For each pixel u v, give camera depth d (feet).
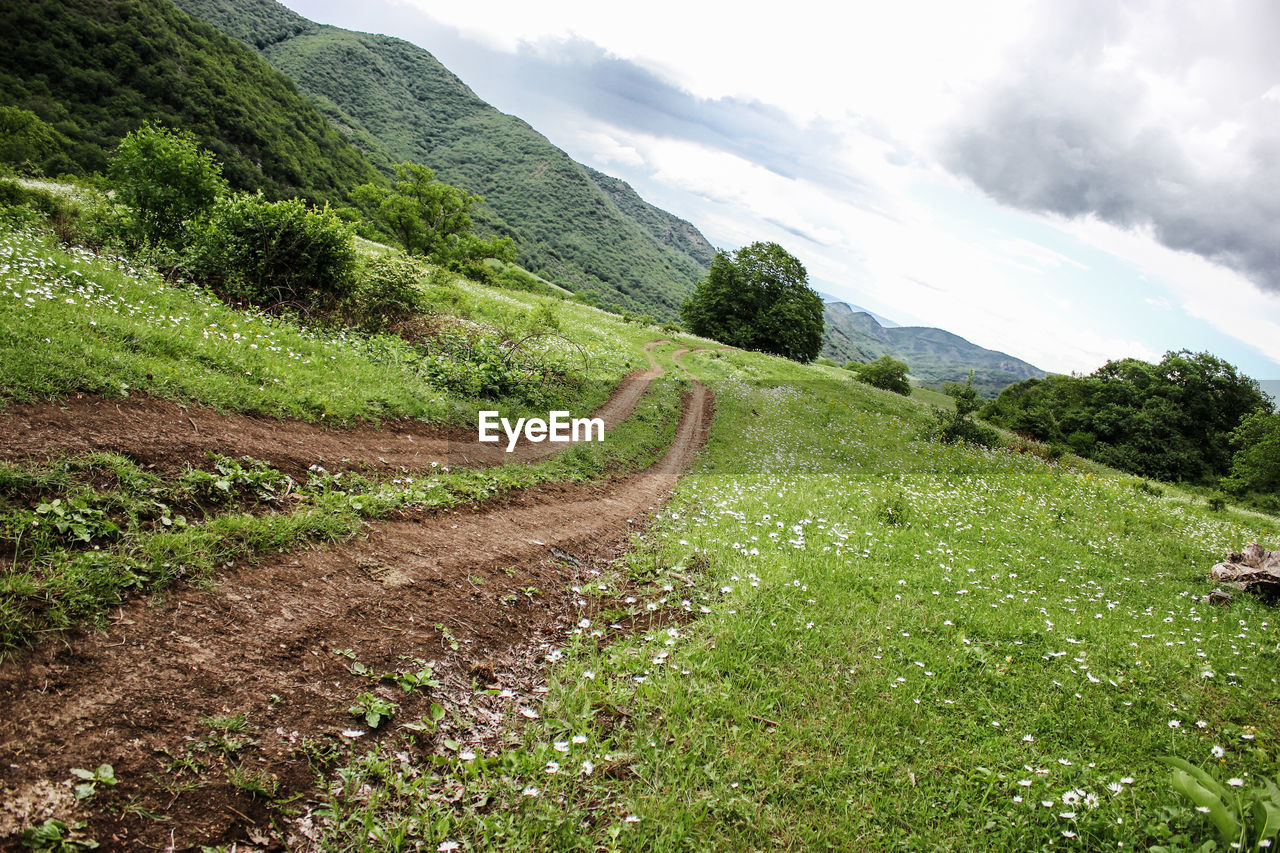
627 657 16.10
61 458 15.30
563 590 20.67
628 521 31.45
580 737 11.21
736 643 17.10
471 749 12.13
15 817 7.71
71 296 28.53
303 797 9.92
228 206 45.80
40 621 10.73
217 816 8.97
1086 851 11.03
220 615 13.00
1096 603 25.52
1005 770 13.25
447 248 210.79
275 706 11.31
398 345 47.65
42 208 53.01
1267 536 56.24
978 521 39.19
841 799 11.75
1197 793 10.91
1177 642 21.44
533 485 32.12
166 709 10.27
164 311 33.60
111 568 12.62
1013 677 17.31
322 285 49.42
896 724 14.32
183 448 18.72
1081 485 61.52
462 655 15.19
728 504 36.01
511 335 65.21
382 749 11.46
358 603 15.40
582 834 10.24
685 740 12.89
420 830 9.97
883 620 20.08
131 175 48.42
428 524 21.84
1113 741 14.70
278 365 31.73
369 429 30.07
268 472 19.92
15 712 9.06
